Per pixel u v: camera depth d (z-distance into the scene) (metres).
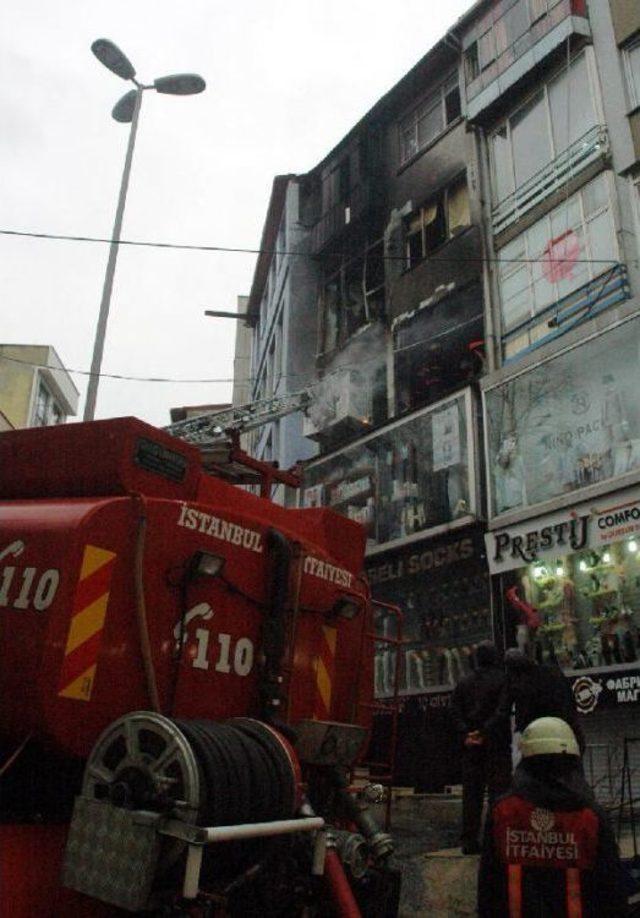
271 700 4.03
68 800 3.38
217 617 3.95
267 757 3.33
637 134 15.03
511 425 15.38
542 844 2.77
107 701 3.30
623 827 8.20
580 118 16.38
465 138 19.94
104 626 3.33
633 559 12.73
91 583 3.31
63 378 43.34
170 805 2.77
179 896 2.84
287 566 4.30
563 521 13.81
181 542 3.80
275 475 5.93
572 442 14.20
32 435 4.09
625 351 13.79
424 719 15.13
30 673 3.09
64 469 3.91
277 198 28.77
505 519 14.85
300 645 4.58
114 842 2.79
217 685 3.88
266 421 20.03
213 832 2.75
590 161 15.81
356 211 23.34
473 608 15.25
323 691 4.78
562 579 13.66
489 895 2.84
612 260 14.84
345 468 19.27
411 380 19.39
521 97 18.14
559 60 17.11
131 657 3.43
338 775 4.34
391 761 5.64
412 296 20.00
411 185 21.52
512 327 16.92
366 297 22.34
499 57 18.91
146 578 3.58
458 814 9.62
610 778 11.66
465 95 20.25
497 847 2.85
